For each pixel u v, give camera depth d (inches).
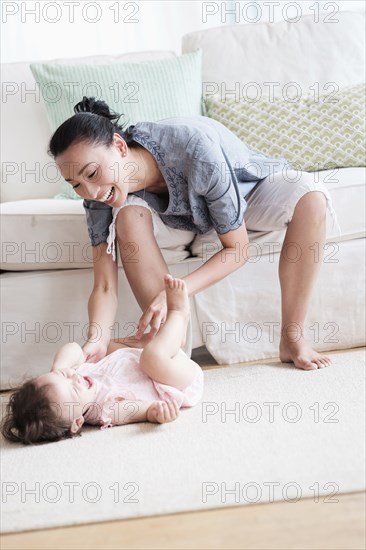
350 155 113.0
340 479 61.5
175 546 54.2
